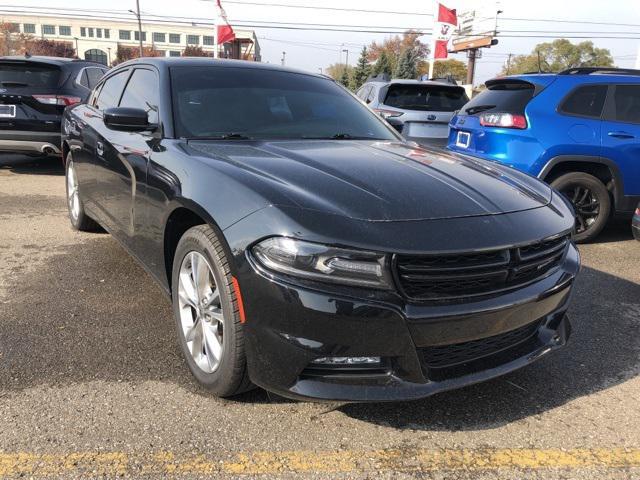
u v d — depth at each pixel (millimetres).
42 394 2678
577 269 2844
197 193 2615
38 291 3934
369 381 2254
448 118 8633
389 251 2145
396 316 2170
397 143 3596
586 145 5516
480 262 2303
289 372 2256
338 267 2146
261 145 3131
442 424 2592
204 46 110062
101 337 3277
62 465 2207
